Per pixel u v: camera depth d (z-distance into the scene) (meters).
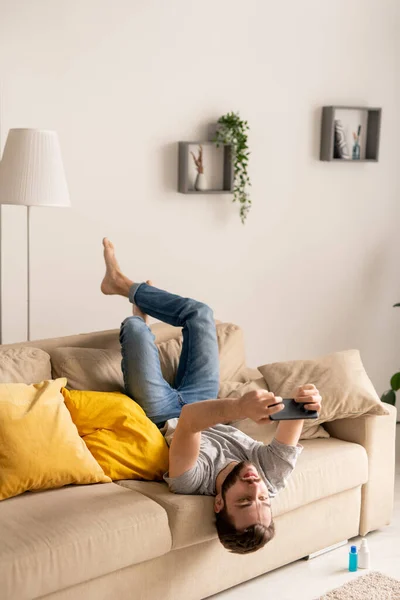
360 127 4.72
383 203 4.93
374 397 3.21
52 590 2.31
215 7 4.11
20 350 3.03
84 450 2.73
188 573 2.71
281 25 4.34
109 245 3.62
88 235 3.93
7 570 2.22
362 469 3.17
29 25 3.62
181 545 2.63
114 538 2.44
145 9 3.91
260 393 2.49
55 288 3.88
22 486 2.58
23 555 2.26
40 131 3.33
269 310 4.58
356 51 4.63
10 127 3.64
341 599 2.82
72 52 3.74
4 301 3.76
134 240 4.06
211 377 3.24
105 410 2.90
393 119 4.86
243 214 4.36
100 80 3.84
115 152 3.94
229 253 4.38
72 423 2.78
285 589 2.91
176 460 2.68
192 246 4.25
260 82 4.32
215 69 4.16
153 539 2.53
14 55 3.61
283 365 3.36
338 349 4.89
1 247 3.71
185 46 4.05
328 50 4.53
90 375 3.08
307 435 3.20
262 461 2.79
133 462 2.82
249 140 4.34
